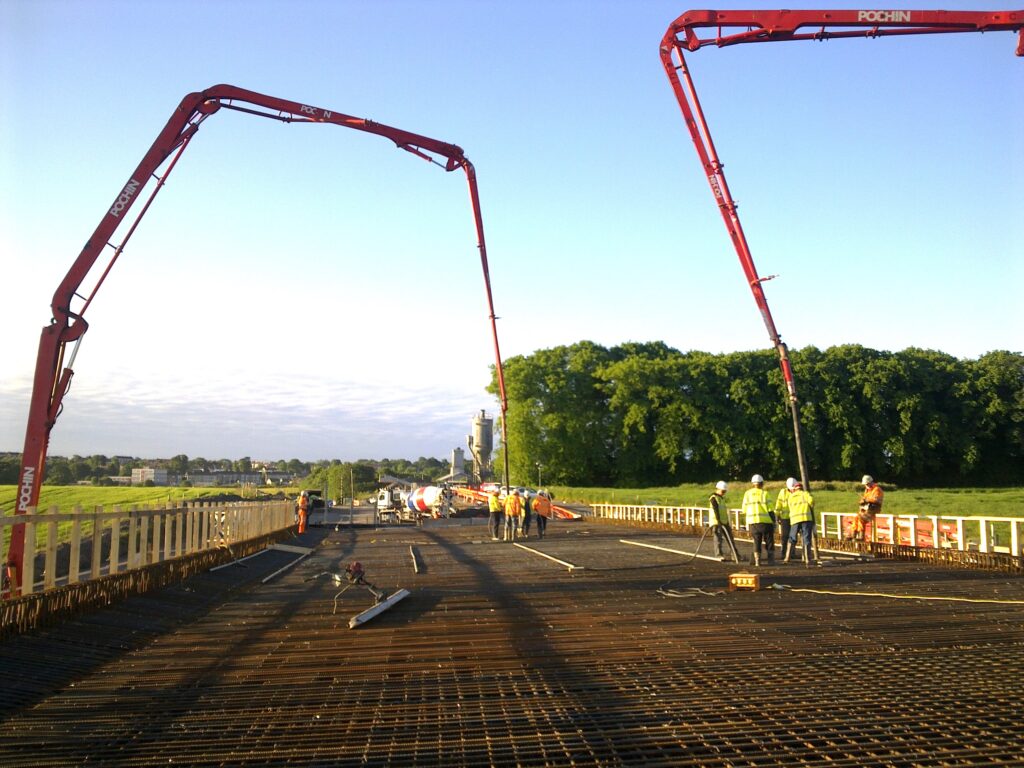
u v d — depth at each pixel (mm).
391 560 20656
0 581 9773
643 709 6539
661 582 14711
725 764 5395
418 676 7742
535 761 5484
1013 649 8672
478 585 14617
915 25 19656
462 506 51281
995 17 19219
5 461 56125
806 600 12289
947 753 5516
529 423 83312
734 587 13703
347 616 11398
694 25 20750
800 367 80812
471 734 6043
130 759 5707
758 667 7910
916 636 9391
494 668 7996
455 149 27875
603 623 10406
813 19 19953
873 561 18344
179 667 8383
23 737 6180
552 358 86688
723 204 21531
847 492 57531
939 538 18531
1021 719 6250
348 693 7195
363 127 24312
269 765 5547
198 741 6039
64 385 17781
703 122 21531
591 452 85125
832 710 6473
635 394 84500
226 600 13766
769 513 17594
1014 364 78375
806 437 80125
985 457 80250
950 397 79312
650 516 35719
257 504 26125
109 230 18875
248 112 22422
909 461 78750
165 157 20203
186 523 16984
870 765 5332
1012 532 15930
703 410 82875
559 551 22125
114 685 7660
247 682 7672
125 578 12312
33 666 8289
